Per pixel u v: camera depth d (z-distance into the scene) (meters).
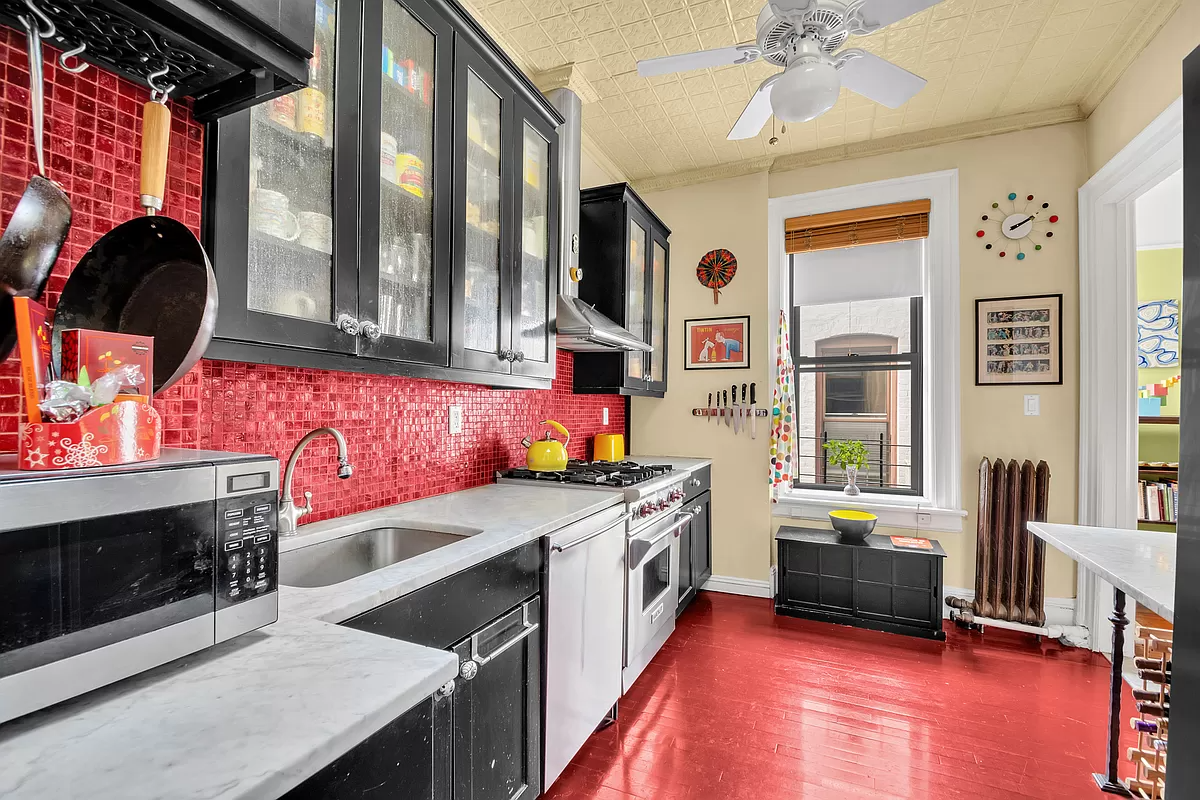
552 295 2.26
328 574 1.50
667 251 3.72
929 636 2.83
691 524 3.13
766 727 2.01
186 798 0.46
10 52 0.81
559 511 1.78
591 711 1.87
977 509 3.11
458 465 2.21
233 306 1.03
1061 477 2.95
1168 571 1.37
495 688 1.39
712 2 2.13
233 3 0.77
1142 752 1.67
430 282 1.56
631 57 2.47
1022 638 2.86
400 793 0.67
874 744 1.91
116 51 0.83
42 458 0.59
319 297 1.22
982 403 3.11
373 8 1.33
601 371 3.09
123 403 0.66
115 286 0.84
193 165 1.01
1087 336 2.83
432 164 1.55
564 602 1.69
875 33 2.31
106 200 0.92
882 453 3.51
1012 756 1.85
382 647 0.77
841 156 3.39
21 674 0.52
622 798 1.65
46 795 0.46
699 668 2.48
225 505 0.71
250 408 1.40
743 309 3.58
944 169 3.20
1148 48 2.31
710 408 3.66
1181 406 0.96
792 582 3.15
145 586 0.62
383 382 1.83
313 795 0.55
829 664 2.53
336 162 1.24
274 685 0.66
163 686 0.65
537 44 2.38
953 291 3.17
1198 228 0.91
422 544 1.62
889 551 2.93
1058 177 2.97
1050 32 2.30
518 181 1.99
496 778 1.40
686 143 3.31
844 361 3.60
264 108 1.11
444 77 1.59
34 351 0.63
